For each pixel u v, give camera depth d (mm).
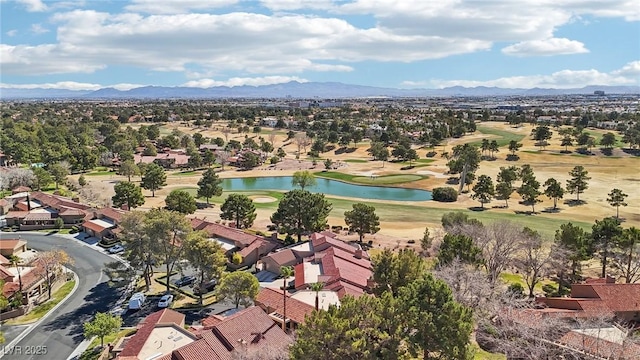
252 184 190000
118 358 53156
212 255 78562
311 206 108375
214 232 107188
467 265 67062
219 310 75500
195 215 134750
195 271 91750
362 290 73312
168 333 58750
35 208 131875
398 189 182500
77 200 141625
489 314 57438
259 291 73562
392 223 127562
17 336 67875
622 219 130250
